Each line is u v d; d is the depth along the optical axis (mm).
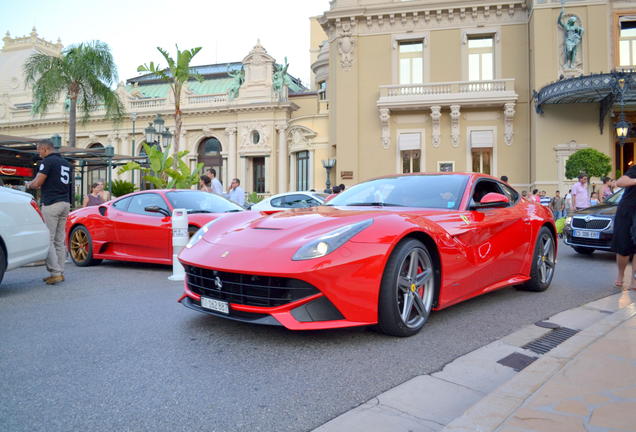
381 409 2010
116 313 3715
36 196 15438
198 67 35281
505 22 20000
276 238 2947
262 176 29875
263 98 28969
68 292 4656
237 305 2846
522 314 3715
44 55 20172
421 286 3168
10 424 1858
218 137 30688
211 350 2764
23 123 34375
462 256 3414
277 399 2105
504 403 1938
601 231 7324
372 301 2799
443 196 3832
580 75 17484
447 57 20469
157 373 2408
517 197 4684
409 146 20688
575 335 2920
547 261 4754
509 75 19969
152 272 6066
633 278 4797
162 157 14523
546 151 18562
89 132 33375
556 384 2076
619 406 1833
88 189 31828
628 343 2645
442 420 1917
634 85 15812
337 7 21312
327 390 2205
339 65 21359
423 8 20391
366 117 21203
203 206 6434
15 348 2822
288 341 2932
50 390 2195
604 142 18188
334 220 3080
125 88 33031
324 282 2648
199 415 1946
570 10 18406
